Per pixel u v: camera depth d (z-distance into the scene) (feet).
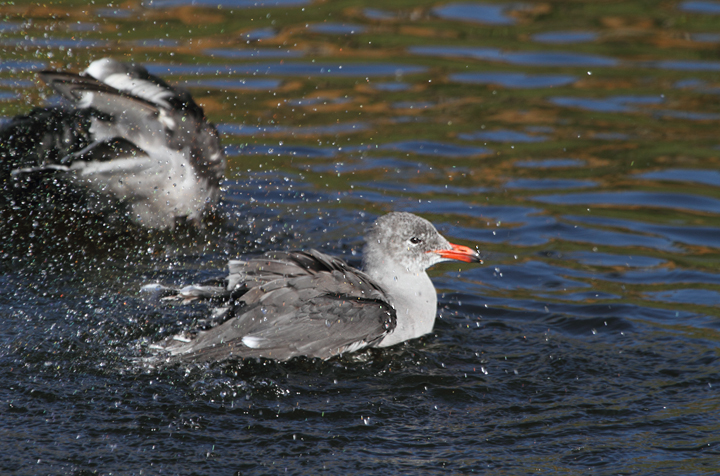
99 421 26.58
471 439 26.30
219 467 24.44
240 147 53.47
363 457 25.13
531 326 35.09
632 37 71.20
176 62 62.44
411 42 70.33
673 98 60.90
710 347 32.73
